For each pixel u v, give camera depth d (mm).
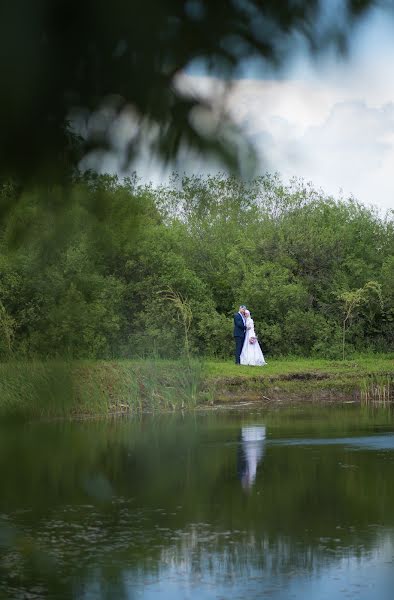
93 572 7777
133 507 10609
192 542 9023
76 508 10414
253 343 27812
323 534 9320
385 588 7438
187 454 14727
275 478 12555
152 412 21891
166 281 29266
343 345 31125
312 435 17125
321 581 7633
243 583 7609
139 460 14023
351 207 35250
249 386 25219
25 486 11609
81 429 18141
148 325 28688
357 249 34062
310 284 33344
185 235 30891
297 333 31984
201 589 7402
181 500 11031
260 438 16734
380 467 13375
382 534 9336
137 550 8672
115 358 26125
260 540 9133
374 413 21547
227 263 31906
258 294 31234
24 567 7840
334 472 13000
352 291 32281
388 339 33250
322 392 25859
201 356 29125
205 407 23109
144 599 7090
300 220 33906
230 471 13125
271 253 32906
